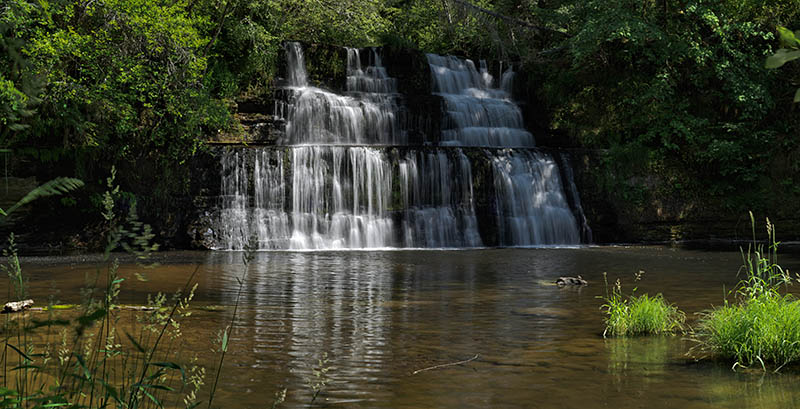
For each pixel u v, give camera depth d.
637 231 27.12
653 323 8.50
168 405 5.11
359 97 30.47
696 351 7.34
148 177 23.70
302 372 6.41
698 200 27.73
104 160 23.53
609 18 29.50
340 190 24.69
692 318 9.45
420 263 18.19
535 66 33.56
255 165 24.14
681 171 28.05
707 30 30.80
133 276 14.32
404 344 7.78
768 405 5.34
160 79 24.00
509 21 35.78
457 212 25.53
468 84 33.84
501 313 10.00
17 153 22.03
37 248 21.92
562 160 27.16
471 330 8.66
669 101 29.58
